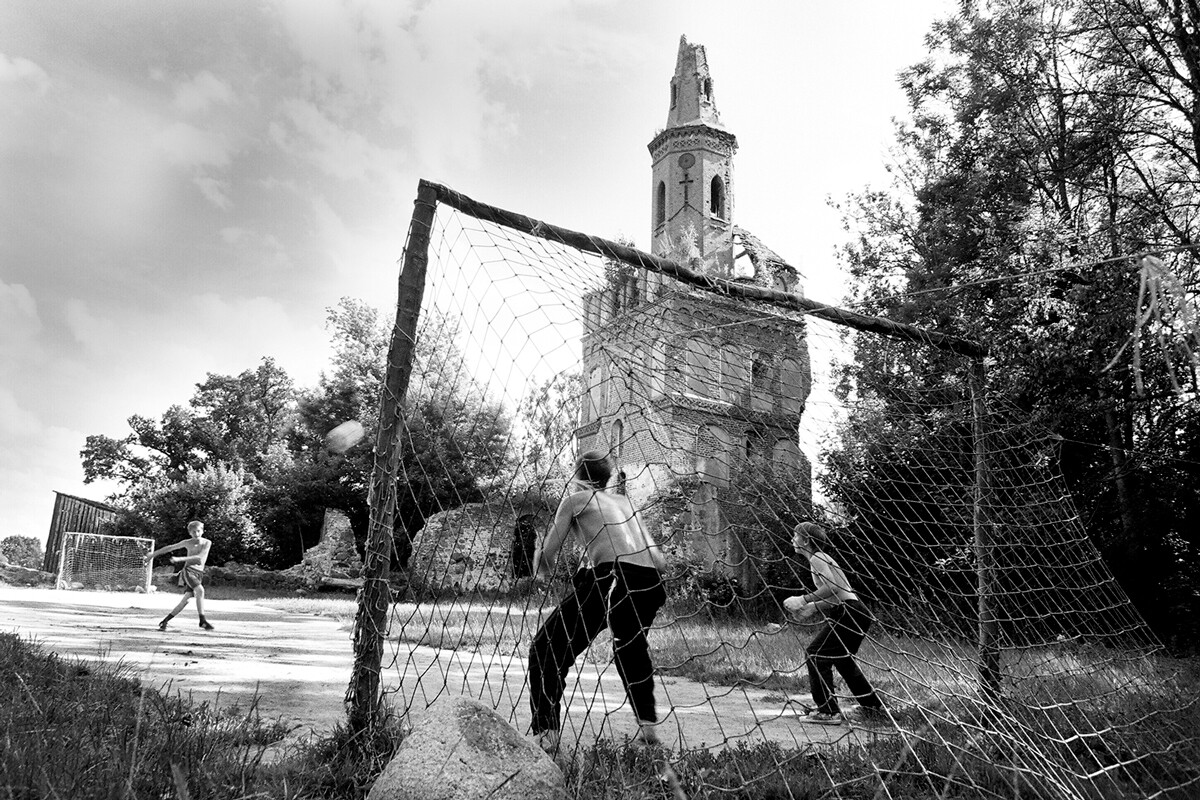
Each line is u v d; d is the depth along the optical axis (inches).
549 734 154.6
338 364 1576.0
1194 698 195.0
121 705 134.7
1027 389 522.0
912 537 285.9
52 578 1049.5
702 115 1622.8
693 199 1545.3
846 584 211.3
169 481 1669.5
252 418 2181.3
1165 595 614.5
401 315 156.5
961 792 125.6
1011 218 639.8
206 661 273.9
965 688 184.1
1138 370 83.7
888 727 186.1
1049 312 547.5
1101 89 668.7
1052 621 238.2
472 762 93.1
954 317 443.8
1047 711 176.7
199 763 100.3
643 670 153.3
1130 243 548.4
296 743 132.4
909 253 779.4
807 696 257.1
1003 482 247.1
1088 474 644.1
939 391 244.7
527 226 166.7
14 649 190.1
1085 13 666.8
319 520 1589.6
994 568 227.9
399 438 153.9
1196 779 135.9
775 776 128.2
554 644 155.7
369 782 111.7
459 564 583.2
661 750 138.8
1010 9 690.2
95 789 86.9
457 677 263.3
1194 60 618.8
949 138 753.0
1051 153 671.8
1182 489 616.1
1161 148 684.1
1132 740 160.2
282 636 421.4
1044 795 123.1
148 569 1010.7
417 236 159.6
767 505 206.2
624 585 153.0
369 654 140.8
